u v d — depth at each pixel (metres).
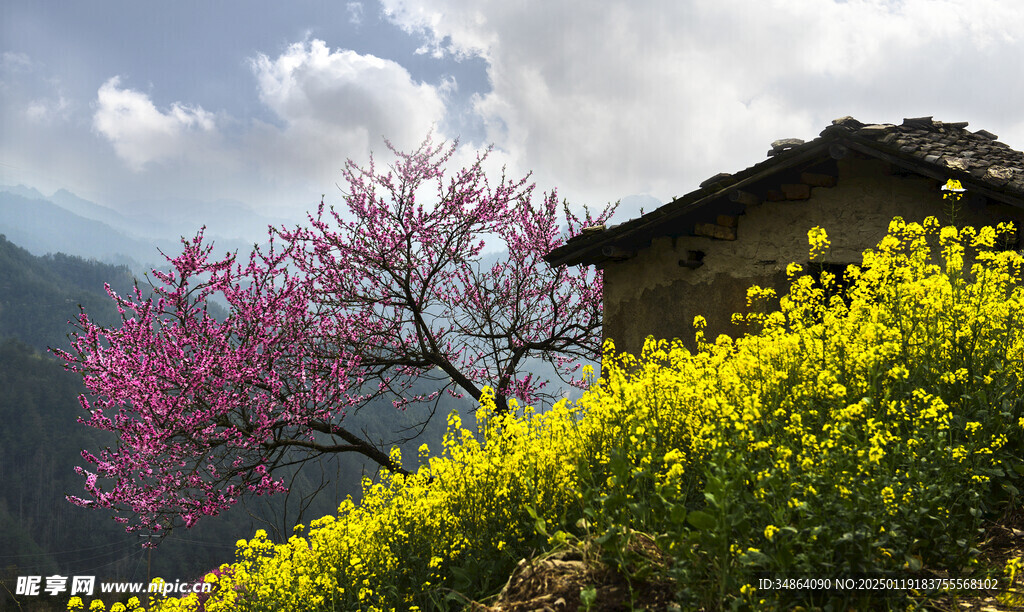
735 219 10.48
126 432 12.62
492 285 17.80
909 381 4.93
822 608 3.39
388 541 5.35
